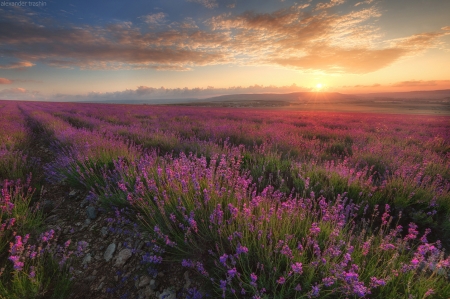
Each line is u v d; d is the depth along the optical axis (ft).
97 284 7.46
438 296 6.26
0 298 6.25
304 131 38.88
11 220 8.71
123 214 11.21
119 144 20.53
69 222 10.86
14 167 14.92
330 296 6.34
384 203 12.37
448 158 19.90
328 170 15.78
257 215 9.01
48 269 7.61
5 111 73.67
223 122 50.03
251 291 6.57
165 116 64.64
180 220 9.54
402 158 18.66
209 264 7.84
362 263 7.19
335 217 9.02
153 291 7.19
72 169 14.57
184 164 12.72
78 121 45.96
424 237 7.41
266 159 19.07
